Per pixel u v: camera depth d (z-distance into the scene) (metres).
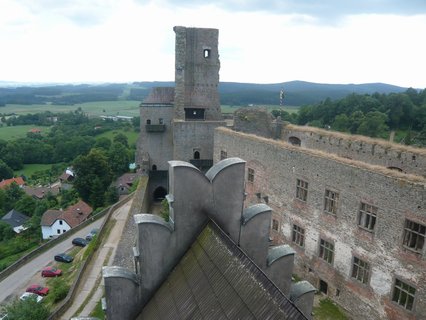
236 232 11.41
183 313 8.75
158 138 54.66
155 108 53.84
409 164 26.92
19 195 101.19
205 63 53.81
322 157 27.06
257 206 11.80
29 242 73.75
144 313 10.21
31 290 41.41
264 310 6.98
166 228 10.56
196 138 47.75
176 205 10.62
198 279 9.29
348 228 25.25
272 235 33.44
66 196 95.38
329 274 27.25
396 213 21.72
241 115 46.53
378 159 29.44
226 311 7.74
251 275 7.84
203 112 55.00
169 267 10.83
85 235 59.34
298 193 29.98
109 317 10.37
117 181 106.56
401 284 21.83
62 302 32.22
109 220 51.22
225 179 10.98
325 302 27.05
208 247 9.92
